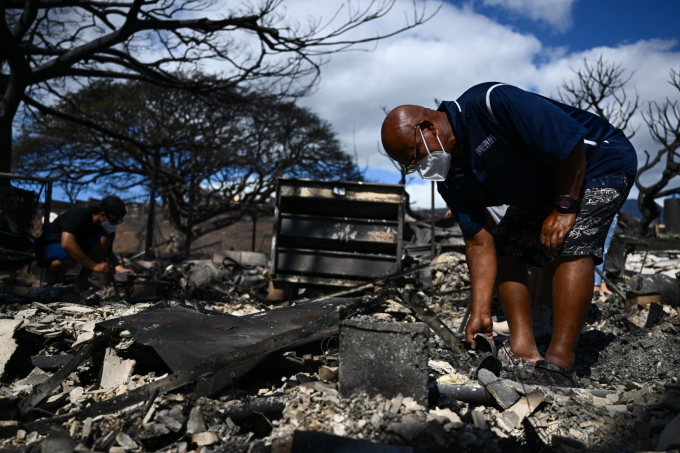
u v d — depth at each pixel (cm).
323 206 635
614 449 186
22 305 370
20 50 1077
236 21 1205
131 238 2280
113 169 2202
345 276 608
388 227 599
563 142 221
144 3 1156
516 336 273
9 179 545
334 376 230
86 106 2009
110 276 502
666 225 2080
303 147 2367
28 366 263
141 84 2116
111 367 252
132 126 2088
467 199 272
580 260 246
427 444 175
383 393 201
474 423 196
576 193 234
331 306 353
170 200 2172
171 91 2092
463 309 528
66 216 518
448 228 1076
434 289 629
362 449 165
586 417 209
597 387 260
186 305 395
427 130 245
